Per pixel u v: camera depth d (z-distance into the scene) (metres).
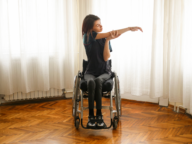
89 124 2.60
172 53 3.28
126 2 3.75
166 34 3.41
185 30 3.11
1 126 2.92
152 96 3.58
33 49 3.83
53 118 3.21
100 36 2.61
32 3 3.71
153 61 3.51
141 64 3.73
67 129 2.82
